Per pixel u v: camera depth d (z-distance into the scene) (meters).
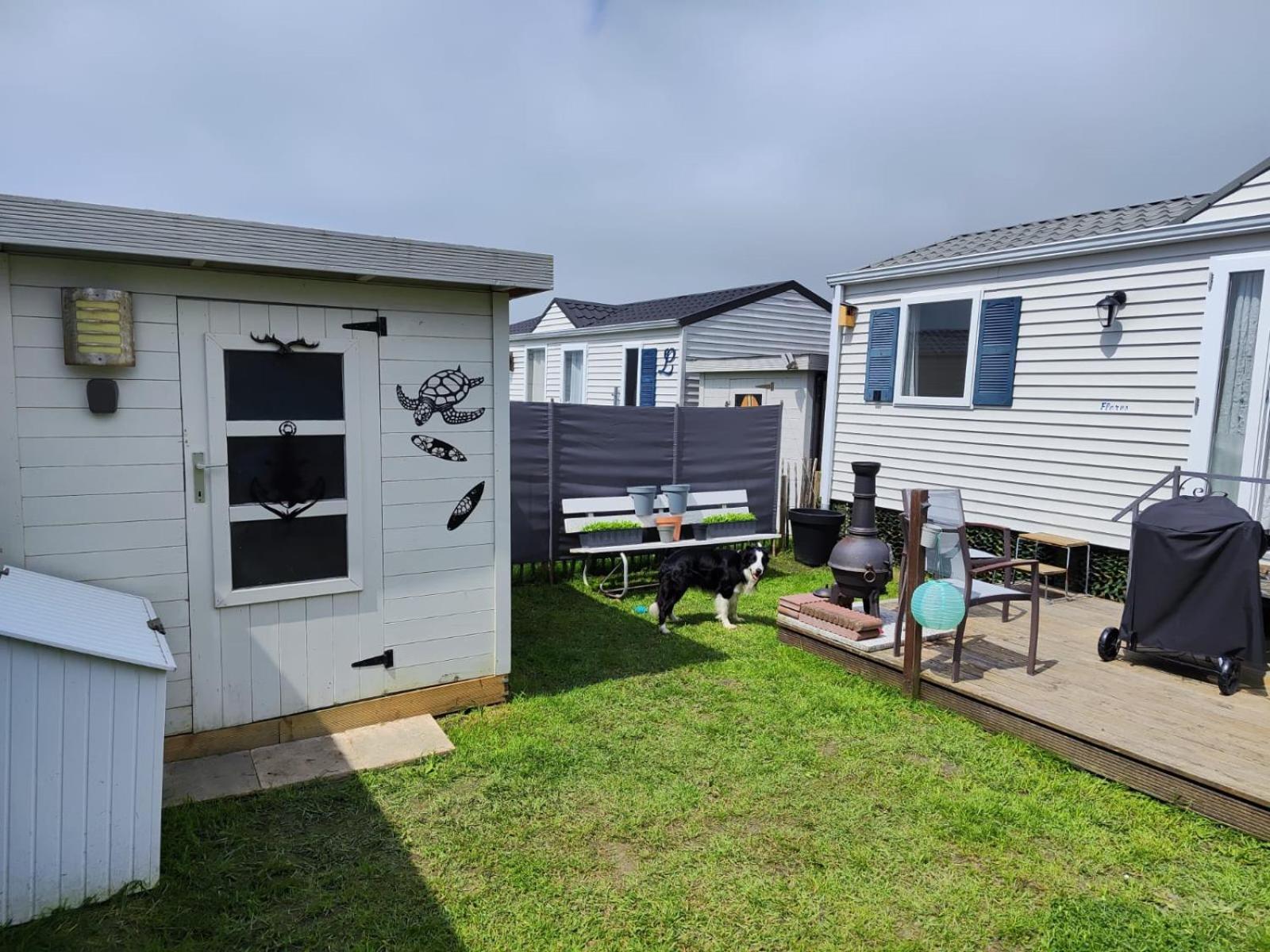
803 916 2.54
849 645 4.95
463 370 4.07
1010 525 7.61
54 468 3.13
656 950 2.36
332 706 3.84
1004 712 3.99
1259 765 3.27
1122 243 6.52
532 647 5.38
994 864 2.86
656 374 15.31
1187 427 6.26
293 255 3.29
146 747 2.52
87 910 2.45
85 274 3.12
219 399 3.43
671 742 3.85
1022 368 7.44
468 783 3.38
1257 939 2.44
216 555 3.47
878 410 8.94
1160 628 4.37
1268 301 5.73
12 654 2.28
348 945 2.34
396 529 3.94
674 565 5.89
